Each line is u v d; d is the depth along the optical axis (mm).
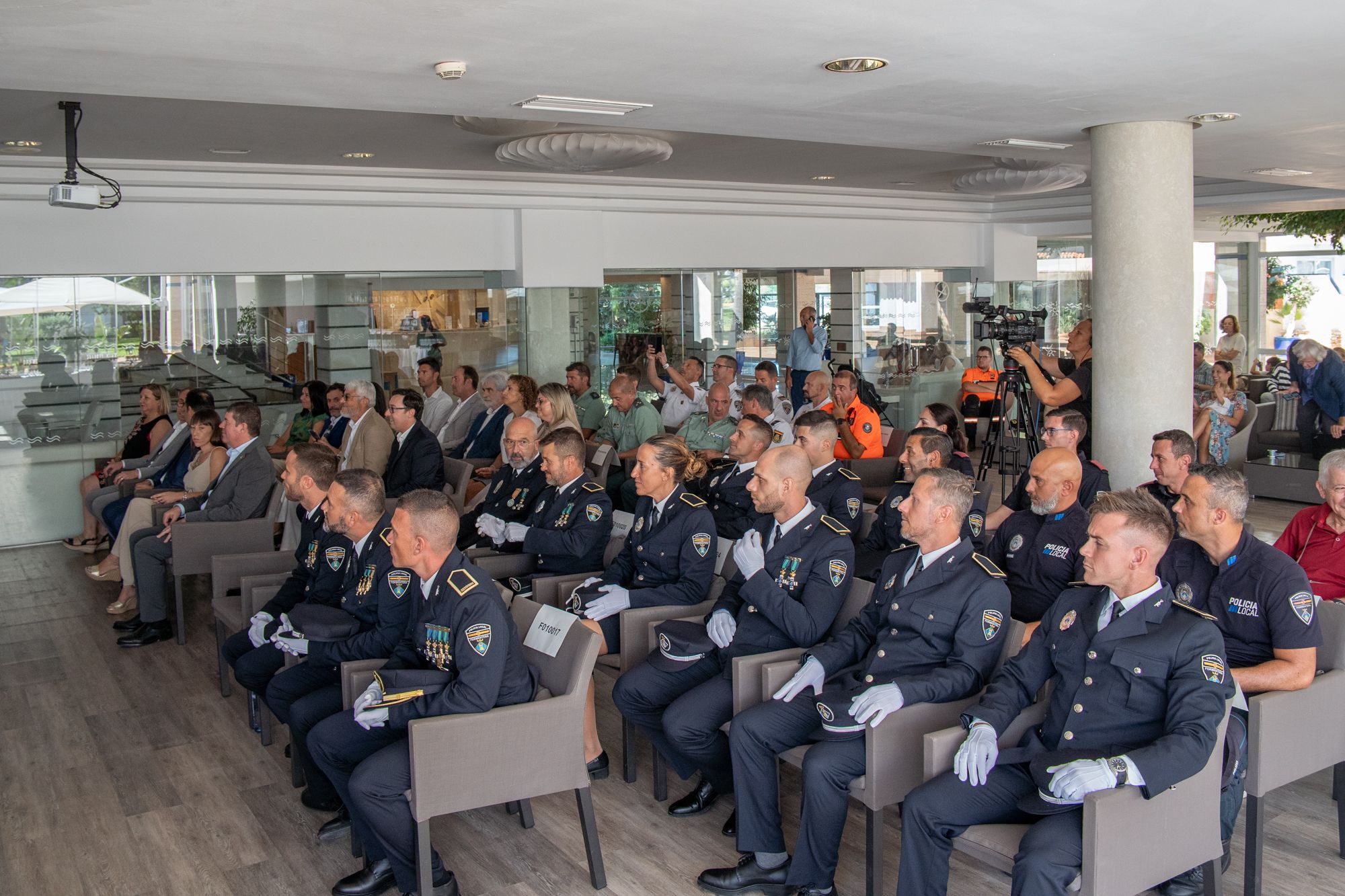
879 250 12023
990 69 4258
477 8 3266
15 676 5402
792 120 5363
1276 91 4766
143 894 3352
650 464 4164
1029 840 2553
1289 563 3115
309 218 8984
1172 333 5609
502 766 3074
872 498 6852
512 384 7496
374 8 3240
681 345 10922
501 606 3141
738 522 5258
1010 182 9422
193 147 7488
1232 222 16562
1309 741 3062
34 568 7754
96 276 8484
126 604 6492
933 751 2832
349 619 3732
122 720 4812
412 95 4594
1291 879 3232
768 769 3230
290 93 4500
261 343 9086
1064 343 13711
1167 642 2691
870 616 3389
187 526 5602
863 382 9930
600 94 4652
